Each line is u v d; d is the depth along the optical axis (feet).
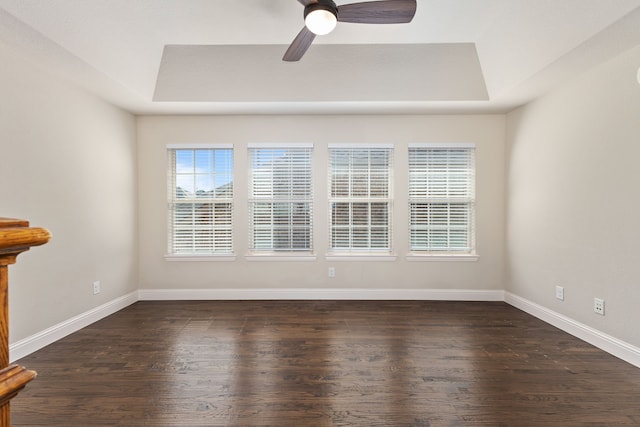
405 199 11.90
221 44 9.34
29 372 1.42
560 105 9.12
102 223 10.09
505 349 7.84
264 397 5.91
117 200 10.78
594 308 8.07
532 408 5.61
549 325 9.42
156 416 5.40
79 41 7.21
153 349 7.84
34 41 6.84
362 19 6.46
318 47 9.47
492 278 11.84
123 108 11.00
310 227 12.03
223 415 5.42
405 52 9.58
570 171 8.80
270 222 12.07
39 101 7.92
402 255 11.93
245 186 11.94
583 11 6.34
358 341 8.27
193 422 5.26
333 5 6.15
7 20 6.08
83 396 5.93
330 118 11.84
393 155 11.88
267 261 12.00
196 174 12.03
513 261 11.28
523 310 10.71
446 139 11.82
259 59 9.70
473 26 8.55
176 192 12.06
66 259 8.75
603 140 7.81
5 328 1.36
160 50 9.39
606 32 6.40
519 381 6.44
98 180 9.93
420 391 6.09
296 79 10.03
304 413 5.47
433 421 5.29
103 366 7.02
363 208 12.00
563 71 8.20
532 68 8.24
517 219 11.06
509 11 7.73
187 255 11.91
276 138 11.86
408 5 6.08
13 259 1.38
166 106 10.82
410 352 7.66
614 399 5.86
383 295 11.91
